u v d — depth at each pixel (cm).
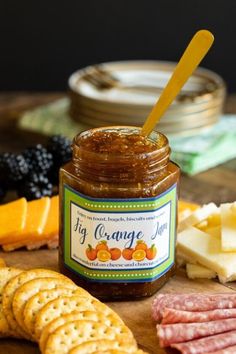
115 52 113
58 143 62
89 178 44
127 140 45
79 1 110
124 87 81
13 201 60
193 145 72
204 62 113
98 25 111
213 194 64
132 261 45
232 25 111
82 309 42
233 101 88
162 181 45
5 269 45
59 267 48
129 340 40
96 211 44
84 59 113
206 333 41
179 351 41
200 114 75
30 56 113
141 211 44
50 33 111
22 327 41
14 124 79
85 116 76
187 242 50
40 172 61
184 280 49
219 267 48
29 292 42
